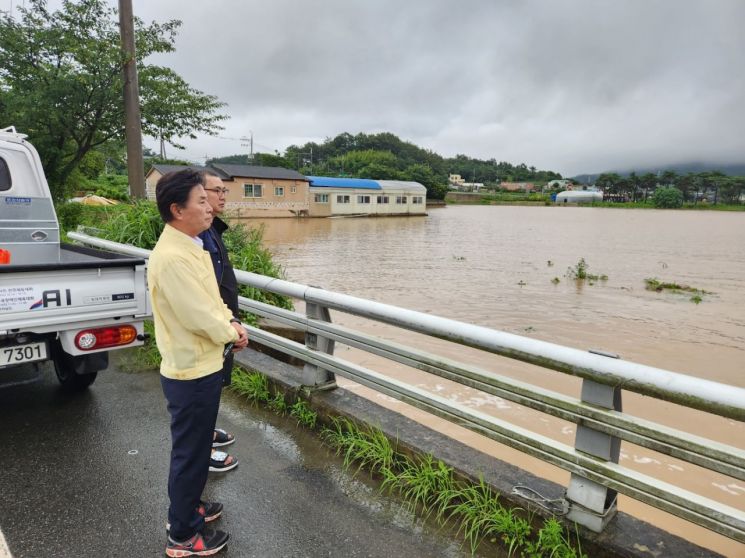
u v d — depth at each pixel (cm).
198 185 221
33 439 356
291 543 254
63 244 545
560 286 1425
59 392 439
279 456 340
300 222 4600
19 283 334
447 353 727
